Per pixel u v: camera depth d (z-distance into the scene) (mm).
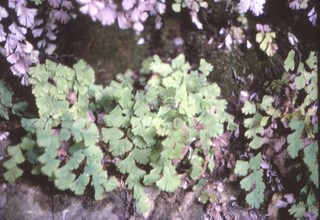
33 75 1789
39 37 2174
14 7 1818
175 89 1936
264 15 2193
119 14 2033
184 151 1862
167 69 2195
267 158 1971
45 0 2072
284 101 1962
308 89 1887
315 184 1881
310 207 1896
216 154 1995
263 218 1952
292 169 1960
